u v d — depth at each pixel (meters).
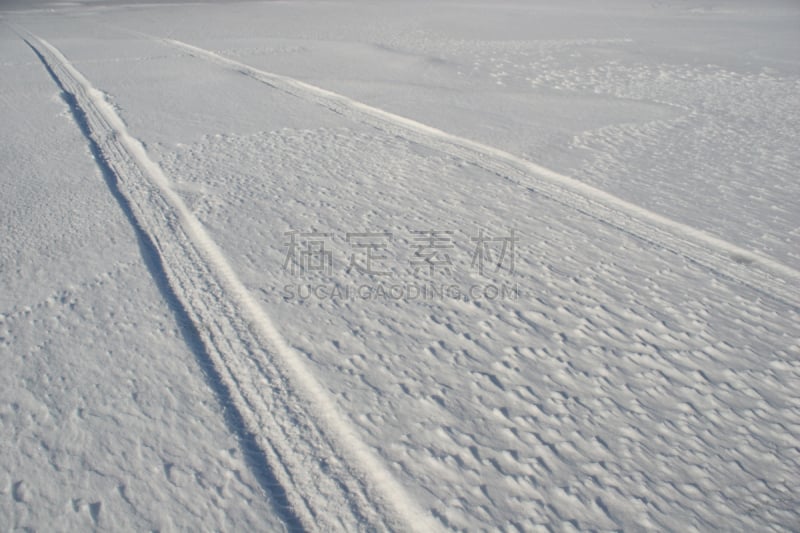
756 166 5.85
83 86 9.27
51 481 2.11
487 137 6.73
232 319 3.16
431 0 34.72
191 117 7.32
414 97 8.82
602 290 3.60
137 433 2.35
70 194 4.71
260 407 2.54
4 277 3.45
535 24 20.86
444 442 2.37
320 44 14.88
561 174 5.54
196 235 4.11
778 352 3.06
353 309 3.31
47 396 2.53
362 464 2.27
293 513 2.06
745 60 12.83
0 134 6.37
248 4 31.44
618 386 2.75
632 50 14.25
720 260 4.02
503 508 2.08
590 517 2.06
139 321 3.09
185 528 1.96
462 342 3.04
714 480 2.25
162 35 16.88
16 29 18.69
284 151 6.04
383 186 5.15
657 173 5.62
